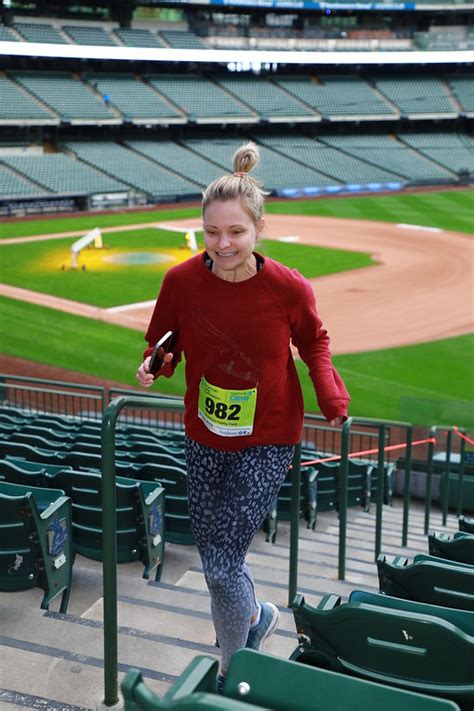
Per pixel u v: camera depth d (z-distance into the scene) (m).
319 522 10.53
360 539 9.58
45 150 53.78
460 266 33.00
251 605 3.11
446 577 3.69
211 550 3.04
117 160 52.25
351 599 3.25
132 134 58.47
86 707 3.58
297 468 5.08
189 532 7.17
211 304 2.93
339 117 61.62
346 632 2.92
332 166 57.06
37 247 35.47
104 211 46.47
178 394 19.70
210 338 2.96
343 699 2.25
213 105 59.19
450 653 2.78
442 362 21.67
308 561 7.37
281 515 9.33
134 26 61.75
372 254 35.34
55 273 30.66
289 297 2.92
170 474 7.23
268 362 2.97
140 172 51.12
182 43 60.75
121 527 5.86
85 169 49.62
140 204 48.53
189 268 2.96
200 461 3.17
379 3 63.78
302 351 3.11
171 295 3.00
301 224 42.59
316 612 2.95
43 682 3.76
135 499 5.78
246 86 63.03
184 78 62.06
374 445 16.73
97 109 54.31
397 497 13.85
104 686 3.68
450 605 3.74
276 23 65.50
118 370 20.89
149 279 29.88
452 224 42.44
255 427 3.05
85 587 5.81
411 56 62.41
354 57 61.72
